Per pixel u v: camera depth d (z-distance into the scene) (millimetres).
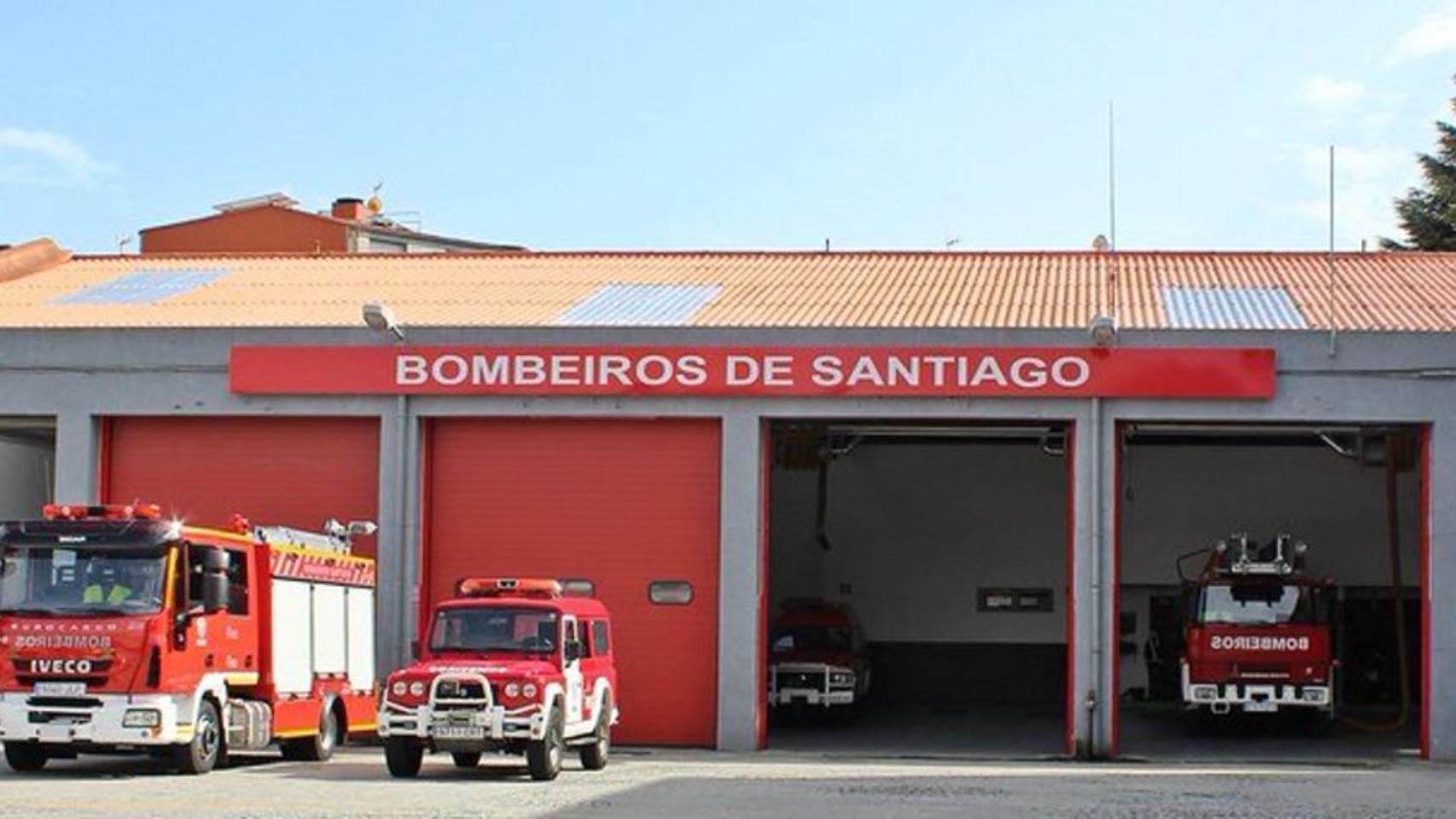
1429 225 71562
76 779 21531
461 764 24453
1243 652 33031
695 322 30969
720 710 29703
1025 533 42688
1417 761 29016
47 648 21703
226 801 18625
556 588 24641
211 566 22375
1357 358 28953
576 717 23375
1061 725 36969
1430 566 28734
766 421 30266
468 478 30906
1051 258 38719
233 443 31406
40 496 37500
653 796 20250
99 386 31203
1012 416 29516
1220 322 30609
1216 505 42125
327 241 62562
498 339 30422
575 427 30750
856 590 42938
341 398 30812
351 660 27125
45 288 37000
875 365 29609
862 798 20547
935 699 42500
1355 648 41594
